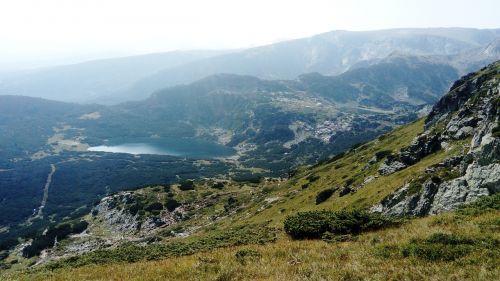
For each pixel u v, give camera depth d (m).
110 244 156.62
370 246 19.09
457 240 16.72
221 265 18.58
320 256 18.36
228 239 28.98
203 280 16.64
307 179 135.88
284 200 117.50
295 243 22.77
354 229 24.62
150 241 143.00
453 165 54.25
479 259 14.34
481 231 18.11
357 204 67.75
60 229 194.88
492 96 75.56
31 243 180.25
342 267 15.80
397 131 143.75
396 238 19.77
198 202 190.25
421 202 47.16
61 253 160.50
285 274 16.03
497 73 103.00
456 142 71.62
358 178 89.88
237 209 153.88
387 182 70.12
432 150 78.62
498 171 36.66
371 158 105.50
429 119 114.69
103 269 22.42
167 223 171.75
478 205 23.95
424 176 53.19
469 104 80.88
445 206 41.75
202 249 26.05
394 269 14.70
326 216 26.88
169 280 17.55
